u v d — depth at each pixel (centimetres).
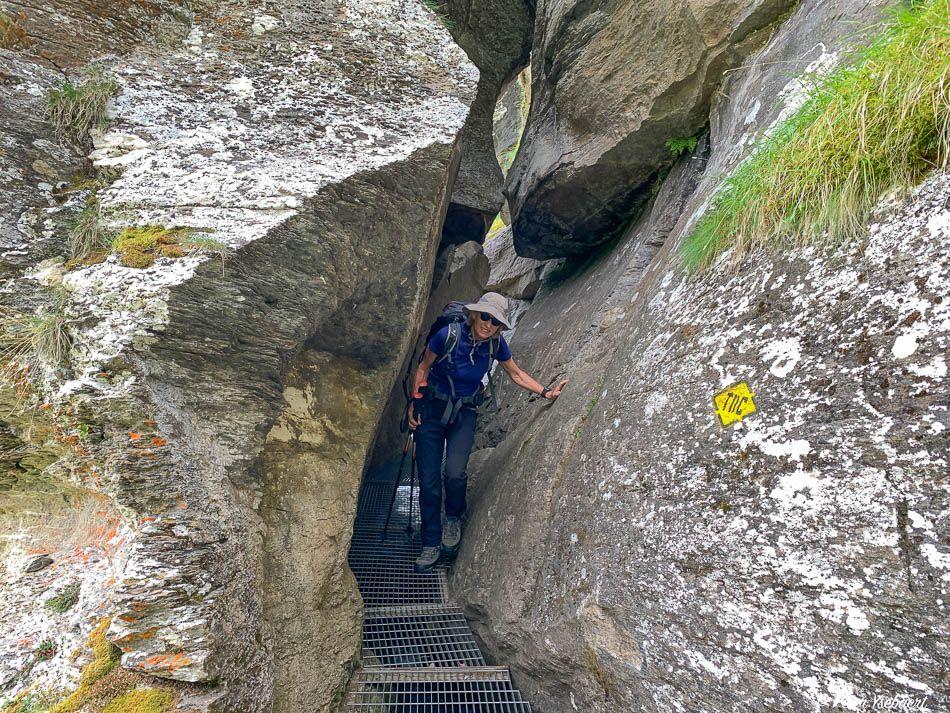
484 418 451
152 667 144
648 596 151
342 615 229
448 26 472
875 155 130
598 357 277
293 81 238
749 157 207
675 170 354
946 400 102
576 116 409
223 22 238
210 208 201
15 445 175
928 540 99
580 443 226
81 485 177
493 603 240
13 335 168
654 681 145
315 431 242
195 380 185
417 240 254
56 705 142
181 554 155
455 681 226
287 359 212
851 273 130
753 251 167
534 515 234
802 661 112
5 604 165
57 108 200
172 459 163
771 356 142
